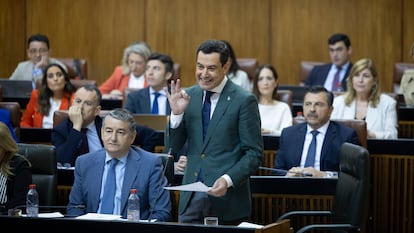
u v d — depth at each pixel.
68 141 11.26
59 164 11.07
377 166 11.89
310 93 11.48
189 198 8.55
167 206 8.70
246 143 8.38
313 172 10.79
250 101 8.43
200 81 8.36
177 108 8.42
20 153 9.44
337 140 11.38
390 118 13.39
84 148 11.33
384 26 21.25
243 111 8.39
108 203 8.72
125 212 8.66
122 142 8.70
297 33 21.39
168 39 21.59
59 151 11.25
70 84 14.33
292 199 10.22
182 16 21.53
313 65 19.05
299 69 21.16
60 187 10.38
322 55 21.39
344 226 8.73
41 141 12.90
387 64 21.31
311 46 21.39
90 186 8.79
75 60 18.73
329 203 10.17
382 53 21.31
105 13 21.66
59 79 14.18
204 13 21.52
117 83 17.44
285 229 6.75
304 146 11.52
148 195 8.72
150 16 21.59
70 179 10.35
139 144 11.77
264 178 10.20
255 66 19.03
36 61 17.72
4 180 9.07
